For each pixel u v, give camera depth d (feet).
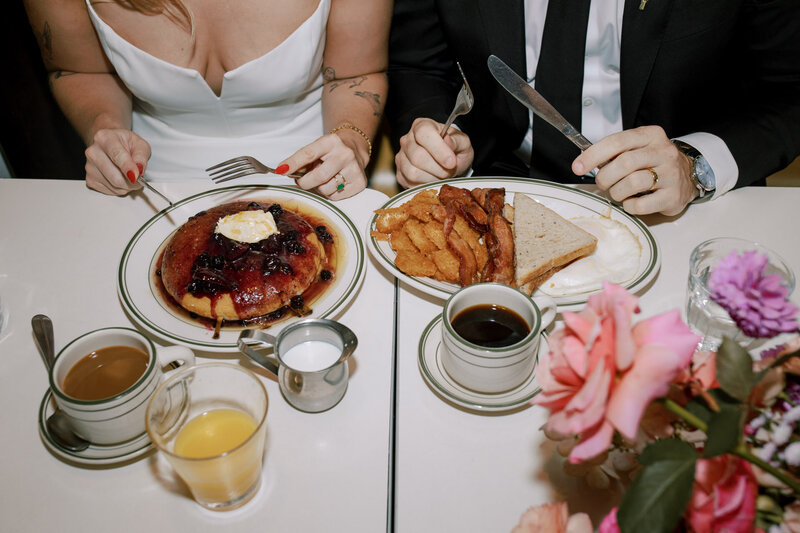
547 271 3.97
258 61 6.11
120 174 4.94
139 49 5.94
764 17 5.29
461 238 4.01
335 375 3.11
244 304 3.67
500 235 4.04
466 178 5.05
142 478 2.92
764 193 4.93
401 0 6.82
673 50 5.52
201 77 6.15
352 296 3.85
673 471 1.73
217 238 3.92
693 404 1.91
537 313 3.06
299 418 3.21
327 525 2.73
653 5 5.30
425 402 3.29
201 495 2.67
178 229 4.32
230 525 2.73
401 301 4.02
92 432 2.82
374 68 6.94
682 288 4.03
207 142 6.85
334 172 5.05
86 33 6.25
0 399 3.33
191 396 2.86
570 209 4.69
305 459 3.01
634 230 4.33
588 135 6.50
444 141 5.17
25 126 9.87
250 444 2.54
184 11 5.85
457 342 2.97
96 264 4.39
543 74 6.03
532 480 2.88
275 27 6.07
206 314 3.69
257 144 6.88
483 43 6.10
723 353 1.78
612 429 1.72
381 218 4.42
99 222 4.84
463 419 3.19
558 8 5.65
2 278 4.24
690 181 4.61
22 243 4.59
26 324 3.85
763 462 1.70
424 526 2.71
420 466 2.96
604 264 4.09
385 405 3.28
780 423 1.82
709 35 5.43
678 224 4.62
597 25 5.78
